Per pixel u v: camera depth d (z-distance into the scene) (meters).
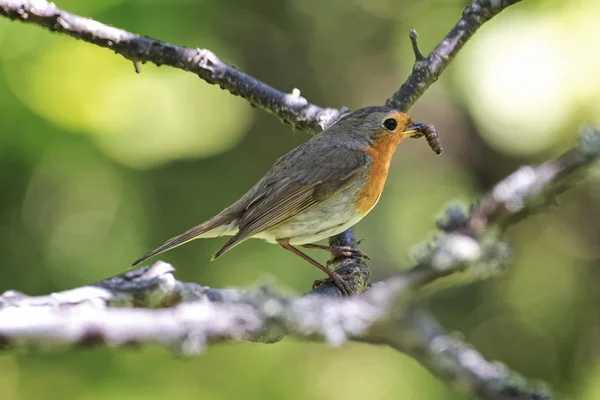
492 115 12.76
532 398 4.08
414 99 9.10
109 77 11.94
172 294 4.85
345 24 15.93
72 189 12.20
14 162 11.56
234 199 13.39
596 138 3.55
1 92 11.43
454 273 3.65
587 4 12.39
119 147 12.17
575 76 12.38
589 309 14.22
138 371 11.05
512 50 12.59
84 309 3.58
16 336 3.23
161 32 12.08
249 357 11.77
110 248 12.27
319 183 8.46
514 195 3.65
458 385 4.06
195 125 12.69
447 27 14.70
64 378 10.92
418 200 15.04
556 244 14.84
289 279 12.73
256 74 15.70
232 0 13.89
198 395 10.97
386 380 12.55
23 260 11.66
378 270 14.14
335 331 3.89
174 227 12.86
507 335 13.95
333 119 9.20
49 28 8.38
